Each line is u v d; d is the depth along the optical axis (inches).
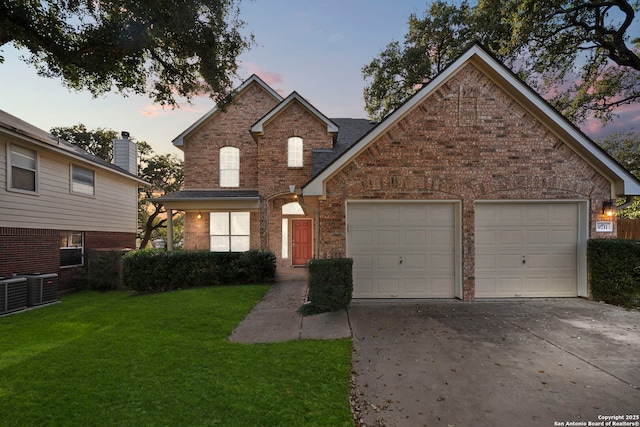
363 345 205.5
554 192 310.8
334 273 283.3
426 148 308.7
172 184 1126.4
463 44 781.3
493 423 125.3
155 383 154.6
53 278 375.6
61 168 462.9
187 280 428.1
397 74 889.5
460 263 309.6
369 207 315.3
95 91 359.3
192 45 343.9
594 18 548.1
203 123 608.4
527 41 558.6
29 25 275.1
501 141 310.7
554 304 295.7
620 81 595.5
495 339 213.2
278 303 329.7
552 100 670.5
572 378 160.4
